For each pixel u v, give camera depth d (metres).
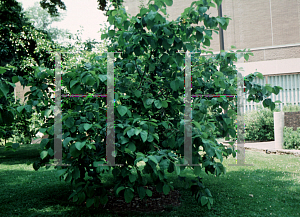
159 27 2.53
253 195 3.57
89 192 2.63
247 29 12.14
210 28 2.71
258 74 3.24
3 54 8.29
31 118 5.04
